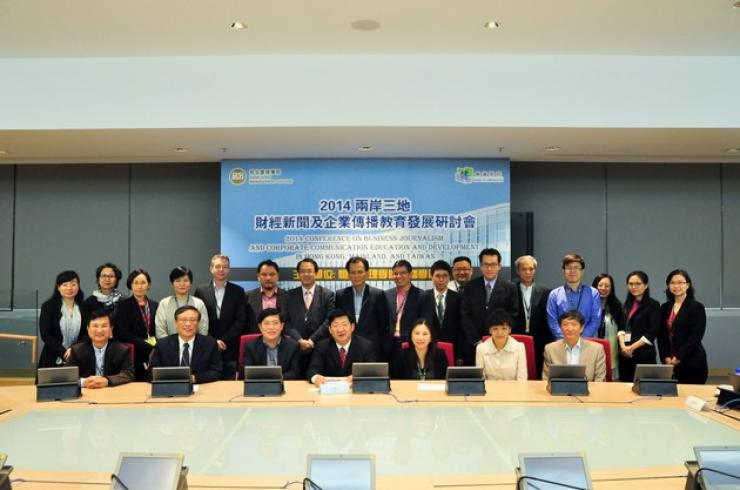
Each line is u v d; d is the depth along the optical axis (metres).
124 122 6.01
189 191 8.09
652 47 5.87
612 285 6.23
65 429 3.35
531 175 8.10
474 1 4.94
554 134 6.36
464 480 2.57
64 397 4.04
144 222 8.09
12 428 3.37
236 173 7.56
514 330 5.84
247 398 4.05
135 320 5.68
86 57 6.02
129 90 6.02
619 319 6.16
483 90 6.03
